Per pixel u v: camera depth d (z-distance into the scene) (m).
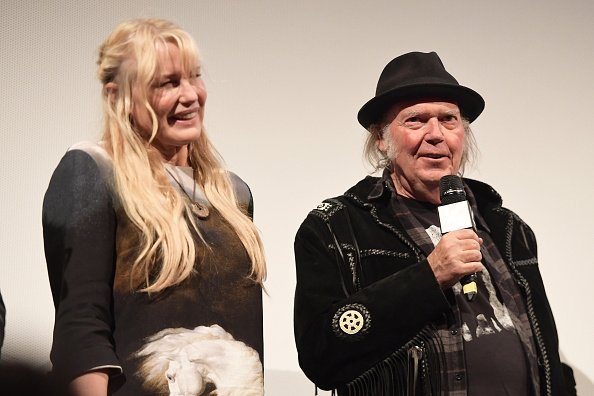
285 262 4.43
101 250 2.65
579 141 4.95
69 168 2.72
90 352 2.51
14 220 3.90
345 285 3.49
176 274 2.69
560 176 4.90
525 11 5.00
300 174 4.54
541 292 3.71
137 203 2.71
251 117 4.50
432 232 3.65
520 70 4.95
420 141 3.68
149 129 2.86
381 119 3.89
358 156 4.65
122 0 4.25
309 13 4.68
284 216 4.48
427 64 3.84
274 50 4.59
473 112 3.98
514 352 3.36
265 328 4.35
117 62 2.86
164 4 4.38
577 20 5.03
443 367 3.28
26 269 3.87
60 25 4.12
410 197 3.76
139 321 2.65
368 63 4.75
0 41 4.02
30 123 4.00
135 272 2.67
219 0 4.51
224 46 4.50
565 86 4.98
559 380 3.49
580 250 4.84
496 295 3.53
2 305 2.38
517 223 3.91
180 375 2.64
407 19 4.85
